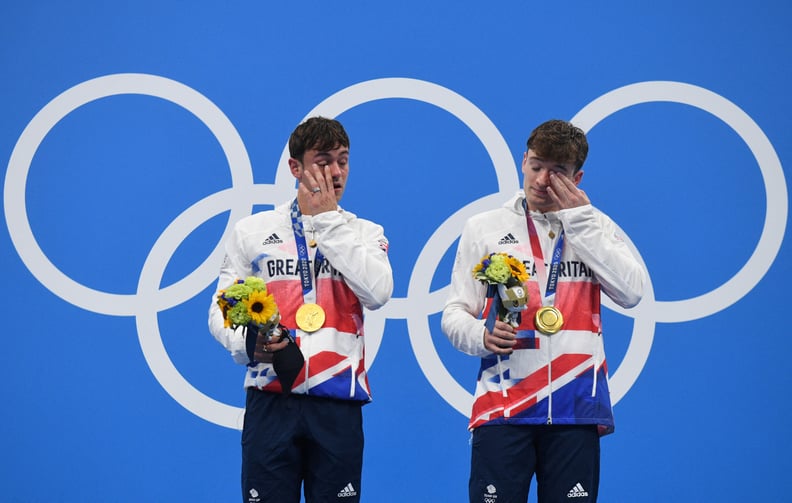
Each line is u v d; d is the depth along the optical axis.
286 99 15.86
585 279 11.10
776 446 15.34
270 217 11.34
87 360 15.32
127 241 15.55
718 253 15.64
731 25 15.99
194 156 15.74
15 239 15.45
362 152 15.79
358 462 10.80
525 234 11.32
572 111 15.88
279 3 15.97
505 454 10.71
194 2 15.95
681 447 15.30
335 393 10.59
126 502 15.14
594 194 15.73
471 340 10.88
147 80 15.80
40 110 15.70
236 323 9.91
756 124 15.84
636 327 15.48
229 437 15.34
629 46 15.96
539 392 10.74
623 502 15.22
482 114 15.86
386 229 15.66
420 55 15.95
